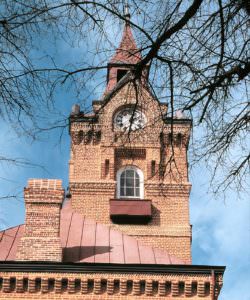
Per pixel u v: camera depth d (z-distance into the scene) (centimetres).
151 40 832
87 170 3409
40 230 2697
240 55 826
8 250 2734
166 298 2555
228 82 823
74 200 3338
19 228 2930
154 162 3384
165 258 2777
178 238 3250
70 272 2556
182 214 3303
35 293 2530
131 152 1138
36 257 2627
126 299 2545
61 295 2536
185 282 2567
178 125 3244
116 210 3278
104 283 2562
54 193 2781
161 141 965
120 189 3419
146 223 3284
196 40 830
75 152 3441
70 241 2870
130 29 875
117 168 3453
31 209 2748
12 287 2531
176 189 3338
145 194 3350
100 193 3362
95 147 3456
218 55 827
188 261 3191
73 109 956
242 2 784
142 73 869
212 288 2553
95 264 2572
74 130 3472
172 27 788
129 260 2745
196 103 838
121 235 2959
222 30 805
